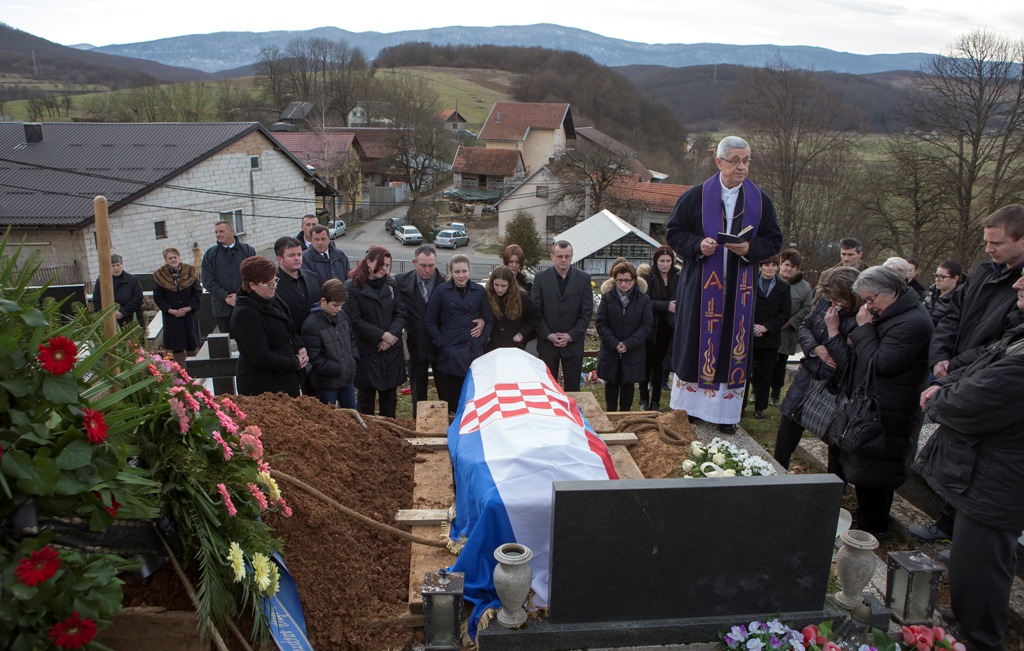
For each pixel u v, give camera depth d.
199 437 2.98
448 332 6.54
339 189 53.75
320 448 4.27
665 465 4.74
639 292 6.85
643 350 6.91
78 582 2.22
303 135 53.09
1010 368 3.19
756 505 3.21
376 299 6.21
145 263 27.83
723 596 3.29
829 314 4.64
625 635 3.21
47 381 2.30
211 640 2.72
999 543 3.42
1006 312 4.05
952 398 3.38
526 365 5.30
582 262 34.09
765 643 3.13
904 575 3.45
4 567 2.15
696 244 5.67
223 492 2.80
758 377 7.18
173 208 28.55
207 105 70.44
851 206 28.30
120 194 26.75
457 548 3.74
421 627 3.32
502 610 3.23
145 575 2.74
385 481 4.47
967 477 3.44
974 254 23.52
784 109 30.98
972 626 3.52
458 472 4.26
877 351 4.27
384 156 62.31
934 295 7.69
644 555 3.19
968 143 24.02
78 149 29.55
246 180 31.83
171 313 8.92
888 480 4.35
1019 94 22.81
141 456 2.85
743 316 5.73
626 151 52.19
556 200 46.97
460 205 60.19
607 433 5.41
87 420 2.32
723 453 4.29
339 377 5.70
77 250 25.30
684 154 76.06
